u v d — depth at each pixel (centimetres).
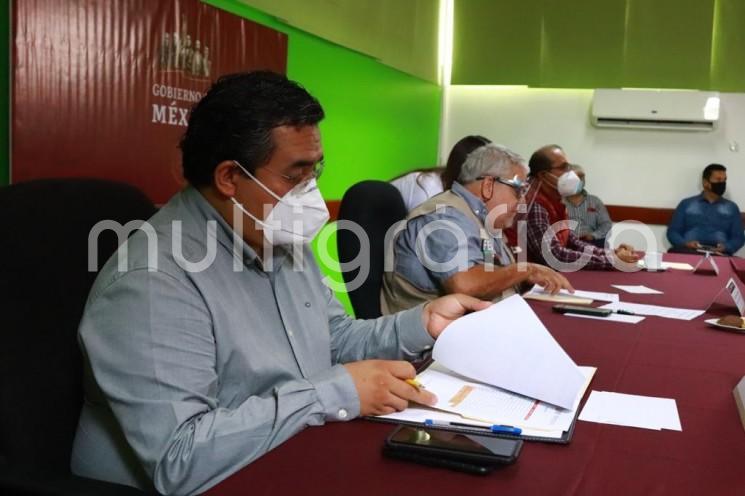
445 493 75
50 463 96
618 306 200
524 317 111
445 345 114
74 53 199
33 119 188
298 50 324
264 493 75
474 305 126
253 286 111
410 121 482
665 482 79
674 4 488
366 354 128
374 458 84
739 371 129
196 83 250
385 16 418
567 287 212
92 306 94
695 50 488
